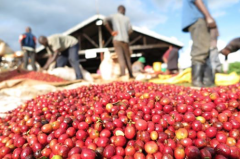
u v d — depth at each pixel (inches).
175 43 620.1
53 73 257.0
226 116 69.6
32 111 91.4
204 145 57.0
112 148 55.4
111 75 308.0
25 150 58.1
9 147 63.2
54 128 67.7
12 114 97.0
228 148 53.9
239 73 290.0
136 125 63.4
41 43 249.1
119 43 255.1
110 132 63.1
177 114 69.2
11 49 413.4
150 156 53.6
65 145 56.6
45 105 94.3
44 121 75.6
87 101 104.9
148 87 115.3
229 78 216.8
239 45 222.4
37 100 108.3
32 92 153.9
